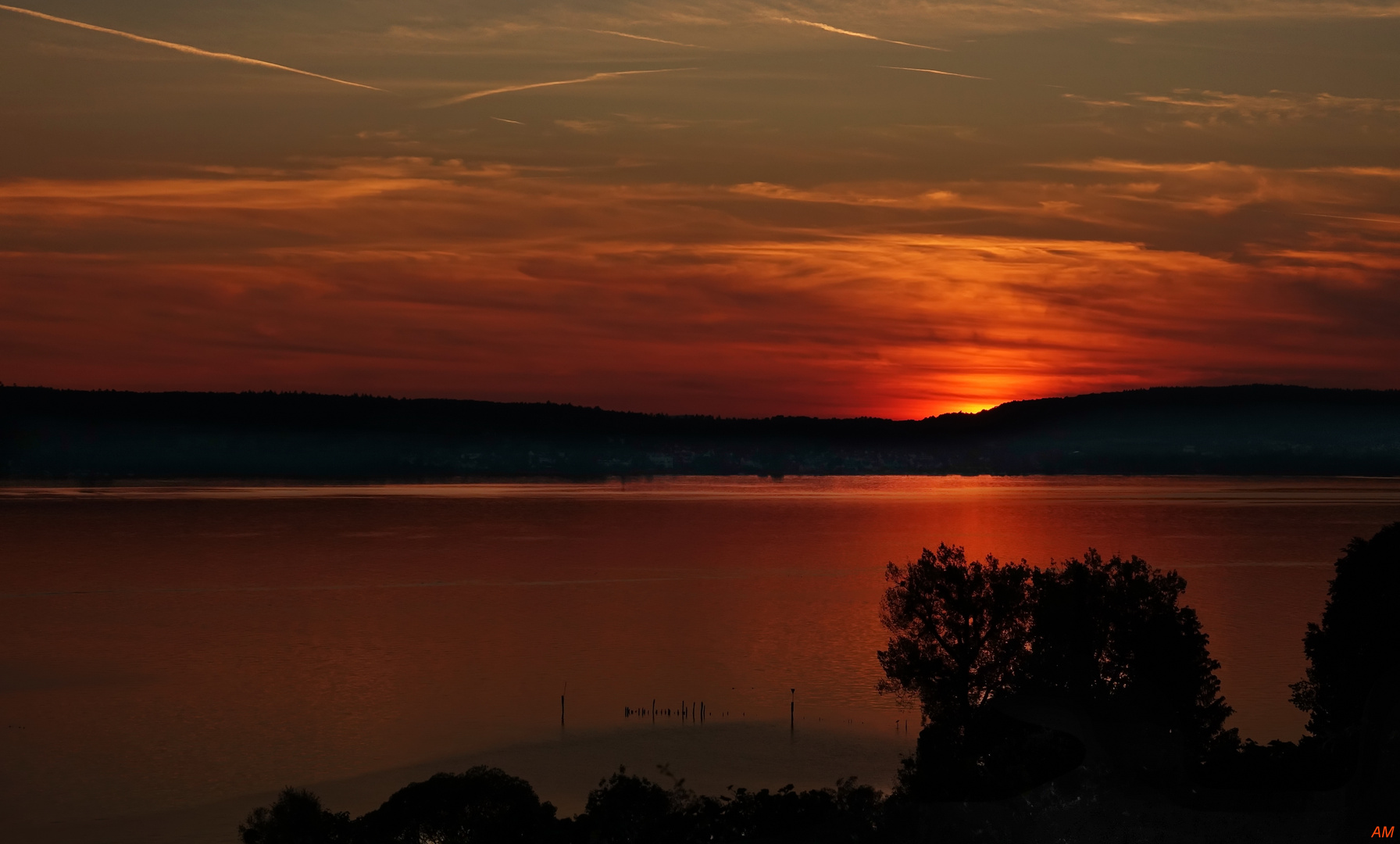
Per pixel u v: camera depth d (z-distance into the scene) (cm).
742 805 2983
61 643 17725
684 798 3183
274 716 12475
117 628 19250
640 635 18300
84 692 14038
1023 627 5194
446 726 11812
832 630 18625
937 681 5512
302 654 16650
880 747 10125
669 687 13912
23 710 12862
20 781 9656
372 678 14938
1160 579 4625
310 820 4600
